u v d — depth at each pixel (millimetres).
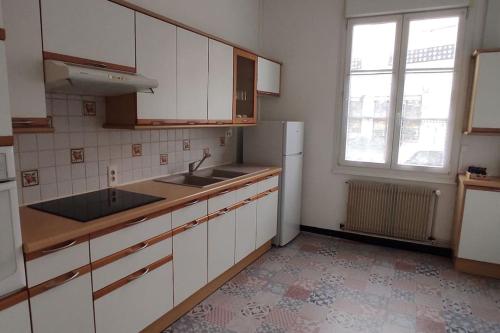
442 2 3164
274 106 4133
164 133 2779
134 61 2014
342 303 2533
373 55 3582
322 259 3332
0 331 1255
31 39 1496
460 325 2287
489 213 2875
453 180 3363
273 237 3621
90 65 1755
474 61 3113
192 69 2494
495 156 3188
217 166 3490
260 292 2672
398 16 3396
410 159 3553
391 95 3533
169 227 2049
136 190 2297
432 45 3320
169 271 2084
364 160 3768
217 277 2689
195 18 3002
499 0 3016
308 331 2191
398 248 3660
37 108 1547
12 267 1269
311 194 4062
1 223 1223
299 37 3889
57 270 1435
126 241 1757
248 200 2939
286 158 3479
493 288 2787
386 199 3588
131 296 1821
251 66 3352
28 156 1842
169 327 2205
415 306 2510
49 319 1424
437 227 3480
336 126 3830
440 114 3365
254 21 3936
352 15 3551
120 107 2150
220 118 2875
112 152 2328
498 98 2863
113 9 1858
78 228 1492
